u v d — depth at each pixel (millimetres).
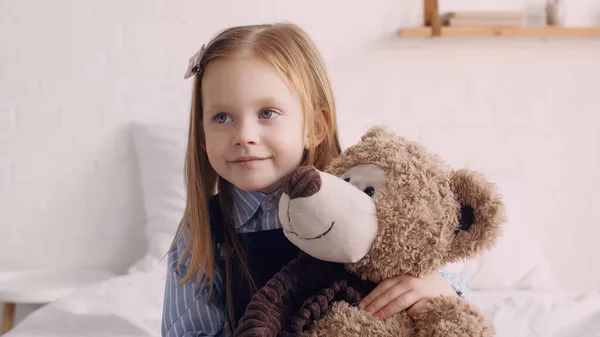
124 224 2293
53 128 2262
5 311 2064
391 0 2291
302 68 1004
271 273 1043
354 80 2303
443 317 795
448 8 2318
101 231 2291
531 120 2342
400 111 2314
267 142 938
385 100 2311
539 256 1965
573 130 2348
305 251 814
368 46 2299
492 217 804
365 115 2307
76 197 2281
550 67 2334
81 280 2131
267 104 937
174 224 2072
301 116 981
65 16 2240
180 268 1085
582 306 1559
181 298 1067
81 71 2258
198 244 1037
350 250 781
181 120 2268
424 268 816
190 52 2273
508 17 2242
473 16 2240
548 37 2326
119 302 1567
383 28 2299
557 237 2367
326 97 1071
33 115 2256
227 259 1065
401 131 2314
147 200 2150
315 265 853
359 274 845
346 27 2297
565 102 2344
